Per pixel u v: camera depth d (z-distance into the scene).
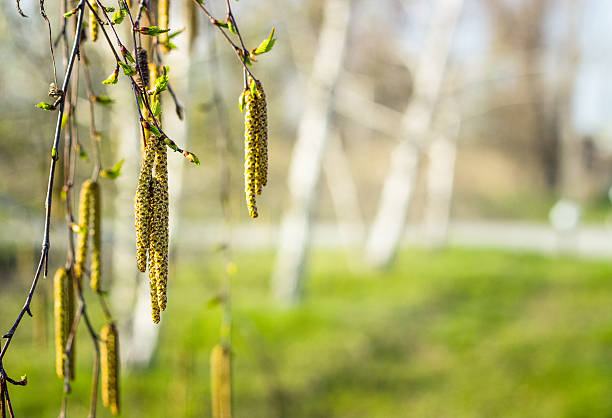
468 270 11.45
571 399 5.64
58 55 2.82
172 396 4.68
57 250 3.90
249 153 1.12
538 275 10.98
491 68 12.24
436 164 15.39
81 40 1.44
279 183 11.29
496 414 5.59
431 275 10.97
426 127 11.63
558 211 14.14
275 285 8.94
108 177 1.54
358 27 11.82
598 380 6.02
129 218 5.81
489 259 12.87
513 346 7.08
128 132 4.86
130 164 4.94
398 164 11.80
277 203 11.05
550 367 6.43
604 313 8.38
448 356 6.95
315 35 10.27
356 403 5.73
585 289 9.84
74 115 1.49
